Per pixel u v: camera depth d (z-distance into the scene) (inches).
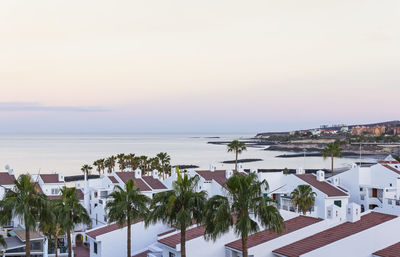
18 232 2684.5
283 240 1817.2
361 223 1818.4
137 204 1985.7
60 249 2824.8
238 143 5585.6
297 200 3169.3
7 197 1718.8
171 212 1658.5
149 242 2509.8
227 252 1924.2
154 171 3924.7
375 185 3818.9
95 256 2513.5
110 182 3747.5
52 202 2020.2
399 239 1736.0
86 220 2153.1
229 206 1494.8
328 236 1777.8
